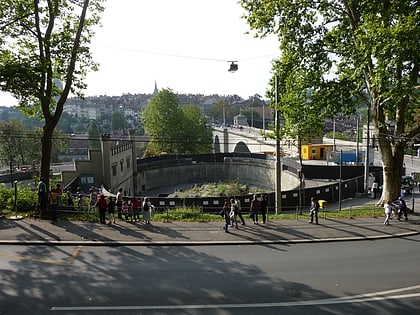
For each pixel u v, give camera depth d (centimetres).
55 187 2559
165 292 1345
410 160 6638
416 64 2247
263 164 6725
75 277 1448
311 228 2259
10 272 1476
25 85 2100
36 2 2173
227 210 2131
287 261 1697
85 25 2433
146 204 2211
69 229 2036
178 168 7425
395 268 1625
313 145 6525
